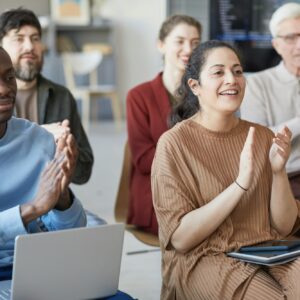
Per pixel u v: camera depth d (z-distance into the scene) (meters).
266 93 3.29
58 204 2.17
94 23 9.94
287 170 3.05
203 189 2.30
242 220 2.33
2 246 2.10
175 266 2.31
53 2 9.88
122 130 8.94
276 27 3.32
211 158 2.34
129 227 3.33
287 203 2.35
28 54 3.17
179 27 3.31
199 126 2.39
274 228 2.40
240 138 2.40
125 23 10.14
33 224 2.21
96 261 2.00
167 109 3.29
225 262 2.22
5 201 2.19
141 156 3.27
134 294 3.22
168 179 2.28
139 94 3.34
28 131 2.22
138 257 3.77
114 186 5.71
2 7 9.98
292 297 2.12
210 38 4.43
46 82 3.29
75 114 3.36
